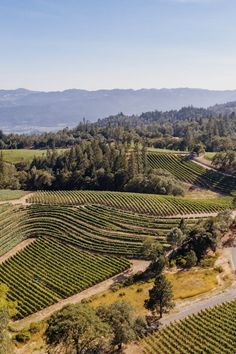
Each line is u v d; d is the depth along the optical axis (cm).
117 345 6372
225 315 6931
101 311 6259
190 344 6244
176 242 10519
